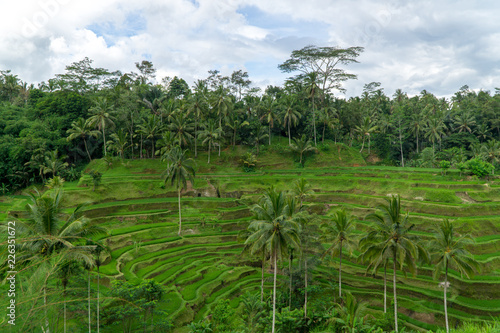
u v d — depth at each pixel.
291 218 35.47
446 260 35.88
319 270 52.41
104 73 114.25
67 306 27.97
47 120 88.75
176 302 41.59
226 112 99.69
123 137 87.25
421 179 77.94
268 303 42.41
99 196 69.06
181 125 89.88
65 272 26.39
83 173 84.12
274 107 102.38
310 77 105.25
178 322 38.38
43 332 15.30
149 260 51.56
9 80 117.50
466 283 43.66
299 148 98.06
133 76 134.50
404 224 35.84
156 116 97.62
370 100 148.88
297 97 117.25
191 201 73.88
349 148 107.12
